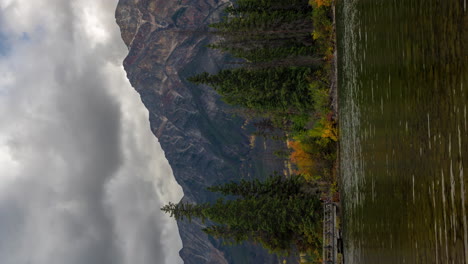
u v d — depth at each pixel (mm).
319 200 44844
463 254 9609
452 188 10211
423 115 12031
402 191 14031
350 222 28328
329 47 46312
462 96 9688
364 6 21422
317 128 45125
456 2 9898
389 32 15422
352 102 27625
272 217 44875
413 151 12922
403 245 13992
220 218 46750
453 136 10164
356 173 25234
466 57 9500
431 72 11414
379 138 17375
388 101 15664
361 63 22734
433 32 11227
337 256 33781
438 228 11016
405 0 13477
